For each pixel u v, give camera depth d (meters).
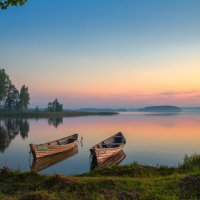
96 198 13.03
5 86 148.12
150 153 37.22
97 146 35.44
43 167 30.34
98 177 17.20
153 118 137.38
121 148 37.69
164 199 12.64
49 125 87.38
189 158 22.05
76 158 35.41
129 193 13.61
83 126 83.06
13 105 157.50
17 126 82.62
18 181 16.11
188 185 14.17
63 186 14.56
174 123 93.50
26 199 12.88
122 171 19.28
